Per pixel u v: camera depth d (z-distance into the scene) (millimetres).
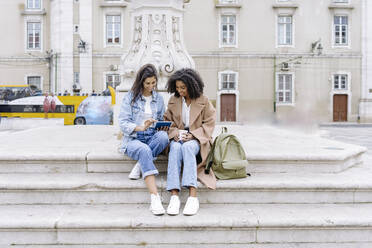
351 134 15531
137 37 5215
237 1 24234
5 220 2592
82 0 23328
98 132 6750
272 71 24453
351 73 24781
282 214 2758
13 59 24062
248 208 2916
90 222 2578
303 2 24406
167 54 5035
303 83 24547
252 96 24484
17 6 24047
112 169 3400
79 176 3248
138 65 5020
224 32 24328
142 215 2713
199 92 3131
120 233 2609
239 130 7906
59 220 2598
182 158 2934
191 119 3156
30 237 2596
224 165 2996
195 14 24031
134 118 3223
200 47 24156
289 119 12453
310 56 24547
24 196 2994
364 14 24625
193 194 2811
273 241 2658
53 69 23734
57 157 3369
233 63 24328
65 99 18578
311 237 2668
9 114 18531
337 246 2621
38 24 24141
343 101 24875
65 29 23328
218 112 24422
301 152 3701
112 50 23656
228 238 2641
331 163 3521
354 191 3061
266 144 4652
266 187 3010
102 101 18594
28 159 3365
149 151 2900
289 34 24578
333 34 24641
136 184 2979
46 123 18500
